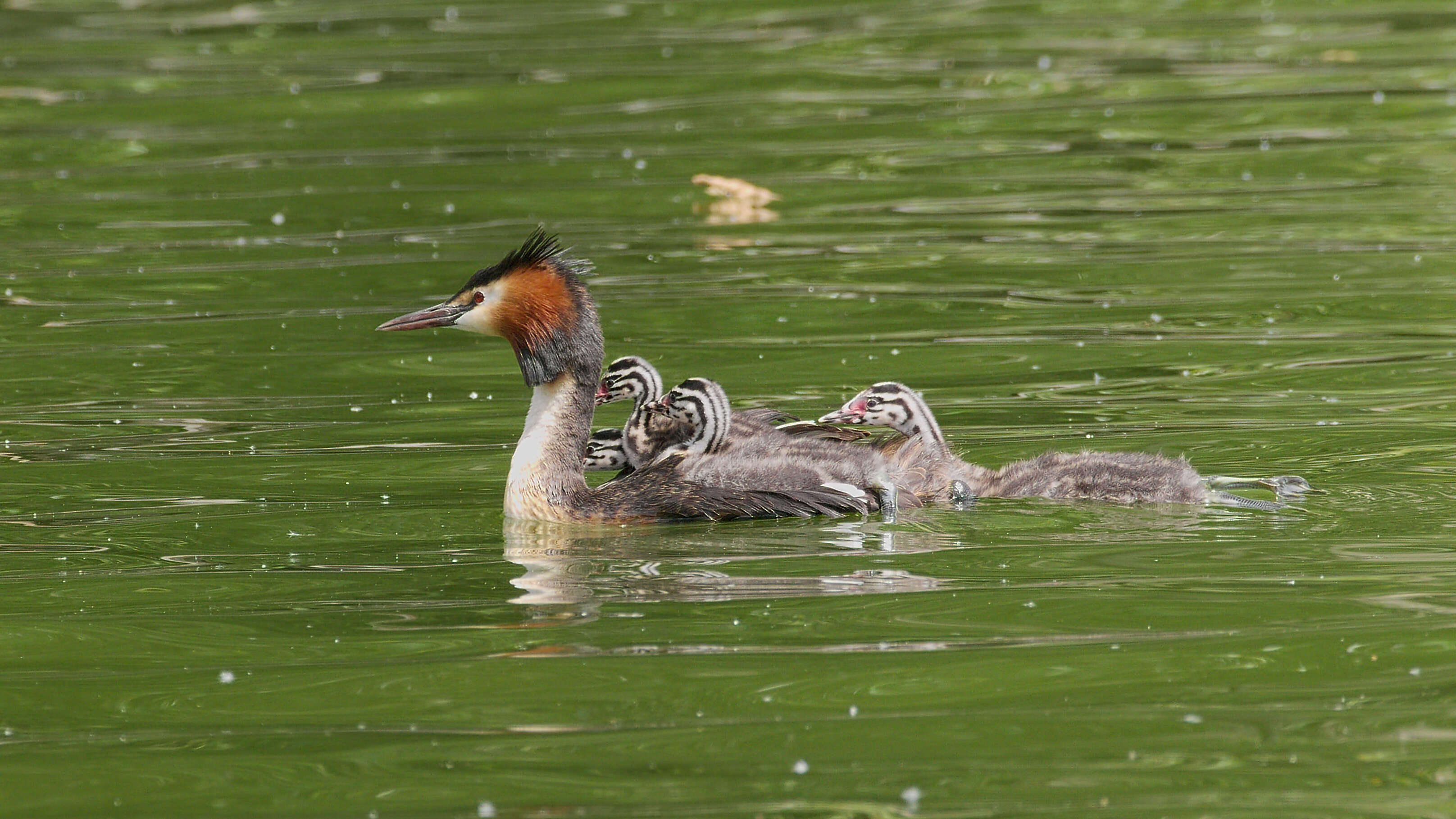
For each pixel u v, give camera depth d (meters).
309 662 10.32
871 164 30.08
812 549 12.42
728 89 36.06
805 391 17.81
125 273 23.92
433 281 23.12
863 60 38.47
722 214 27.00
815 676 9.88
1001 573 11.71
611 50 39.91
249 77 38.09
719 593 11.43
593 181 29.22
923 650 10.27
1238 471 14.30
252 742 9.16
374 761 8.88
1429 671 9.74
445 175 29.88
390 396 18.03
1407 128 31.09
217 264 24.39
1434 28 39.41
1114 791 8.38
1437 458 14.52
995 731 9.09
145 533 13.34
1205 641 10.28
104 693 9.90
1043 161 29.94
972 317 20.75
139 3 47.38
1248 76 35.75
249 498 14.36
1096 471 13.62
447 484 14.77
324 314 21.62
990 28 41.34
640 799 8.38
